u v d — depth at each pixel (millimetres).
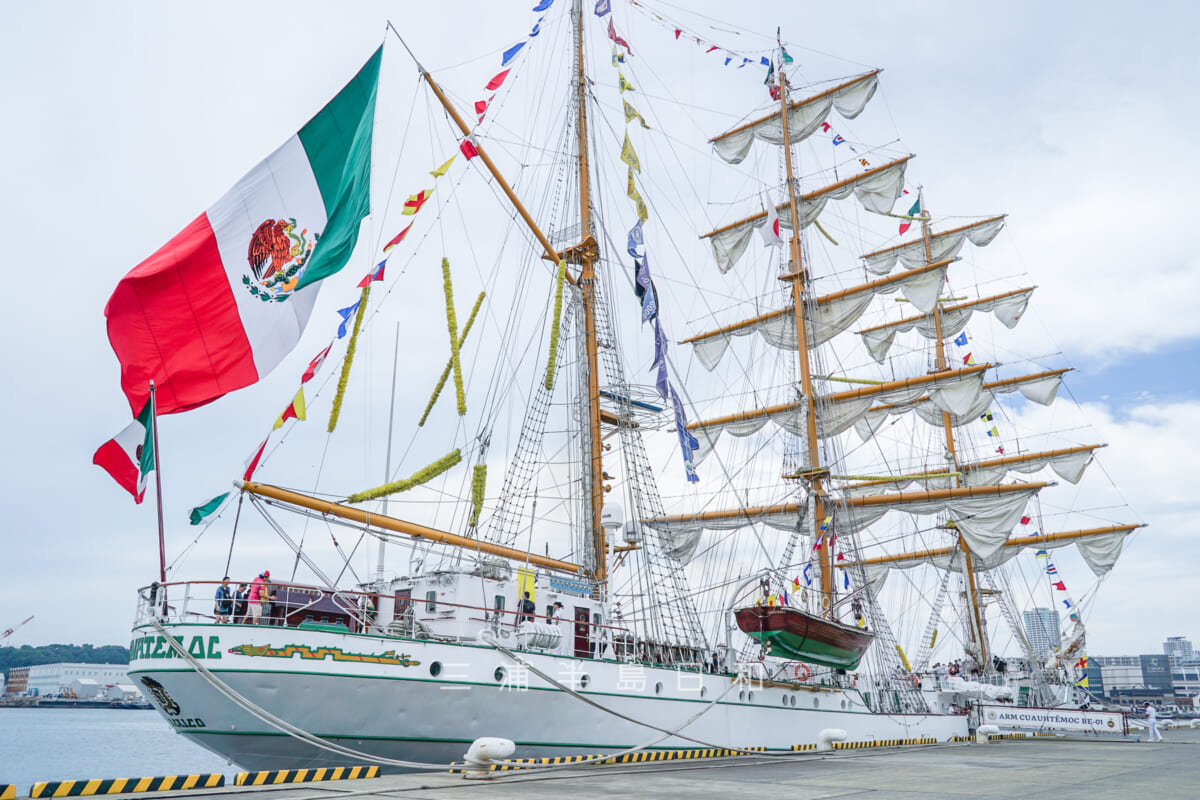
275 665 19547
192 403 21266
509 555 28453
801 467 47312
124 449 20891
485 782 17844
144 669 20312
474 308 24438
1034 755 30828
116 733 98000
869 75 53188
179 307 21016
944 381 57281
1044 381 65312
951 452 63656
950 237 68500
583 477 35219
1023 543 63219
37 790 14391
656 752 25688
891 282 54250
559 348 37031
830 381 54156
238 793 15188
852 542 49500
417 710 21328
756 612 30109
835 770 22641
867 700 41219
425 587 25391
